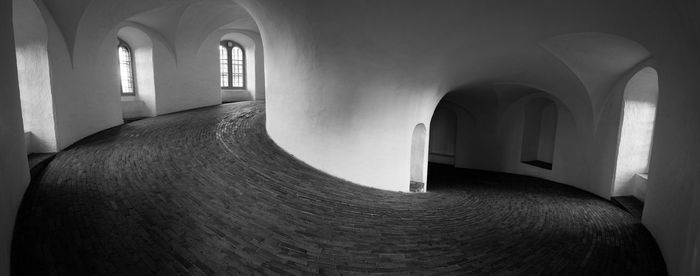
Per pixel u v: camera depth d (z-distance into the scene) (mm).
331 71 7449
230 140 8617
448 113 16141
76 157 6988
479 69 9789
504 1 6918
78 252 3592
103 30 8883
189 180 5977
